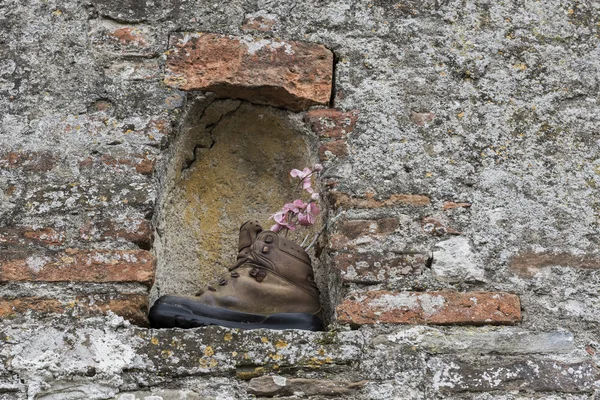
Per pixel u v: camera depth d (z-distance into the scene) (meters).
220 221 4.80
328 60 4.65
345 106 4.55
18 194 4.23
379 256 4.21
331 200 4.36
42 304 3.99
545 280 4.21
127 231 4.17
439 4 4.80
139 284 4.07
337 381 3.89
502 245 4.28
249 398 3.84
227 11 4.71
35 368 3.84
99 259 4.09
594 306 4.18
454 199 4.36
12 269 4.04
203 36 4.65
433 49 4.69
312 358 3.92
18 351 3.87
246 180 4.87
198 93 4.58
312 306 4.23
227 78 4.57
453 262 4.21
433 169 4.42
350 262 4.20
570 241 4.31
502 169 4.44
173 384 3.85
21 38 4.58
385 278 4.17
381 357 3.96
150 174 4.32
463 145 4.48
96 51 4.58
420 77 4.62
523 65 4.69
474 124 4.54
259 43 4.65
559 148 4.51
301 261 4.31
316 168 4.43
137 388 3.84
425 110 4.55
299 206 4.48
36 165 4.30
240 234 4.44
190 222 4.72
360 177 4.39
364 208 4.33
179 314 4.05
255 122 4.77
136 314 4.01
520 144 4.51
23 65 4.52
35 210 4.19
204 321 4.07
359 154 4.44
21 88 4.46
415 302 4.11
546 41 4.76
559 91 4.64
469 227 4.30
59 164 4.31
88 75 4.52
